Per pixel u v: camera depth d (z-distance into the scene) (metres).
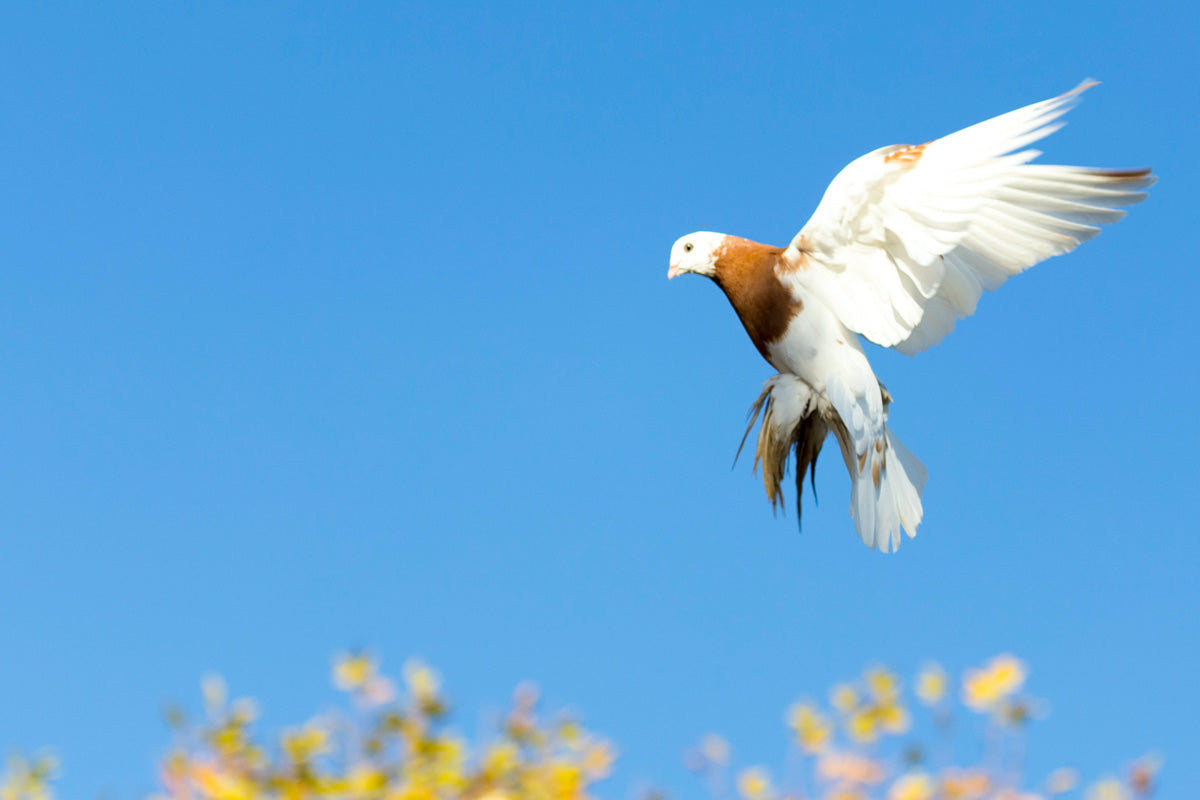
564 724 5.41
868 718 5.51
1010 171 9.14
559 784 5.13
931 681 5.48
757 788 5.33
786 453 10.81
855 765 5.42
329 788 4.85
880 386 10.57
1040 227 9.23
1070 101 9.07
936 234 9.27
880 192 9.52
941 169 9.36
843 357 10.20
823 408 10.58
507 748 5.08
